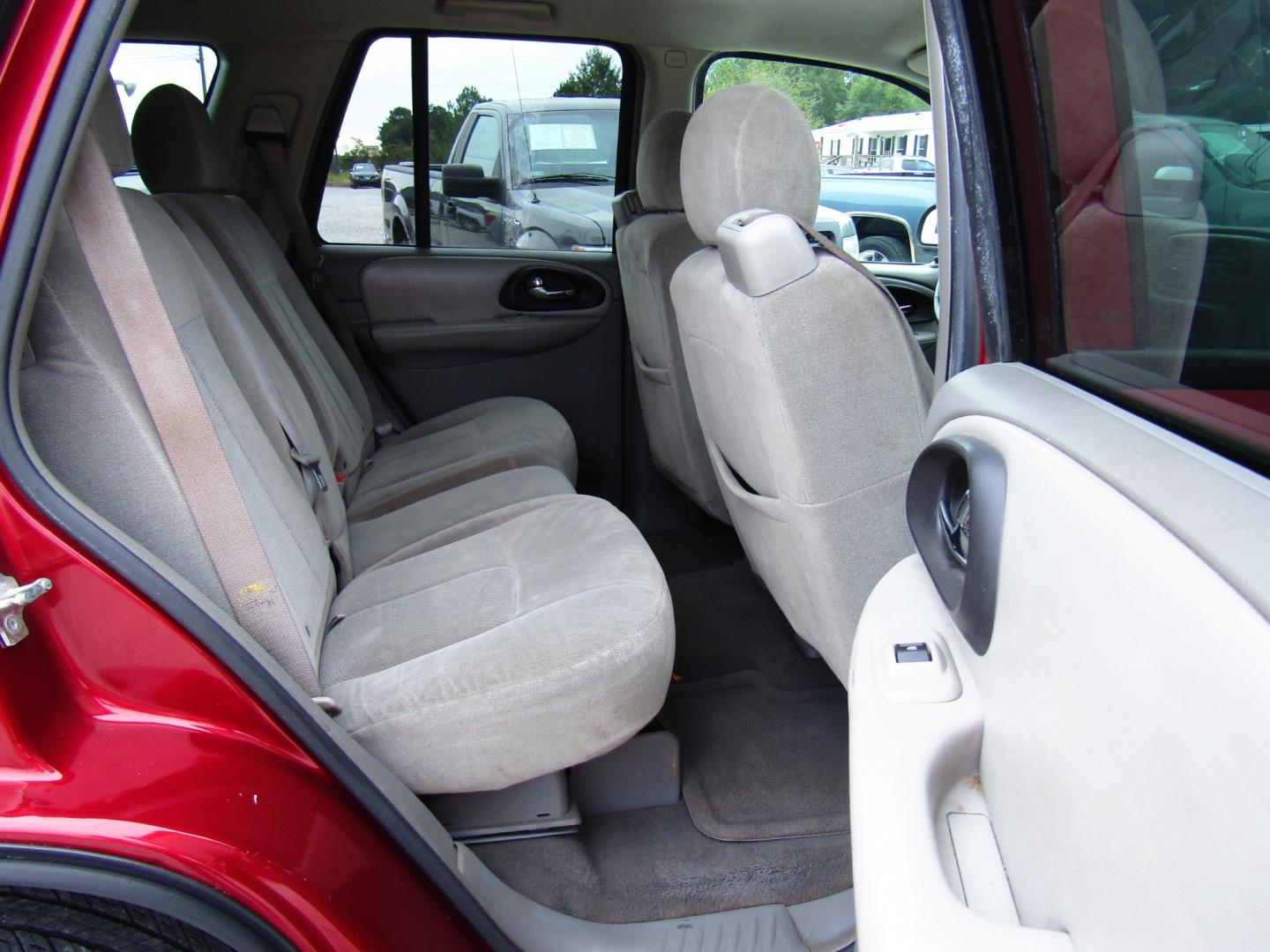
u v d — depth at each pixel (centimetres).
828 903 147
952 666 85
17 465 94
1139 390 73
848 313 133
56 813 92
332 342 268
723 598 239
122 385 111
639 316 242
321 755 108
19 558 95
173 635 102
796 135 142
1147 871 51
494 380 308
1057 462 68
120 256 107
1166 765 50
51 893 96
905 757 78
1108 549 59
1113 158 78
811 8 254
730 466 190
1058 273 85
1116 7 76
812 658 211
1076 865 60
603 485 318
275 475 152
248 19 260
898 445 140
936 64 95
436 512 217
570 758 133
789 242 129
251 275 222
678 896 151
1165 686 51
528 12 269
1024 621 71
